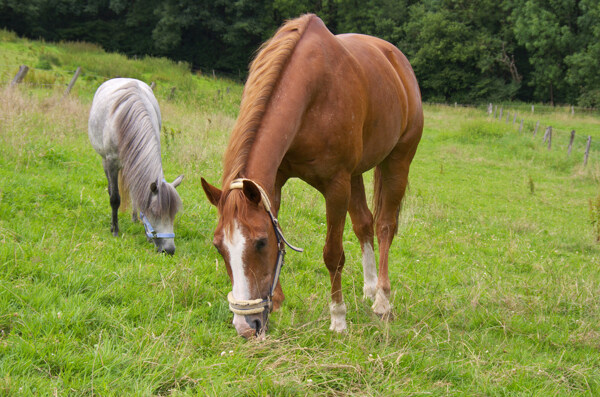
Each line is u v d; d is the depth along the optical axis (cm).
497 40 4288
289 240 551
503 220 849
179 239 512
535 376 315
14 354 253
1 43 2420
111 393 235
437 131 2222
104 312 313
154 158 467
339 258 340
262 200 250
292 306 384
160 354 270
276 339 301
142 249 460
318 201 764
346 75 321
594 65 3759
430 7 4647
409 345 328
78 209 525
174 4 3928
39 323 286
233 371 266
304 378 272
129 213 561
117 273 378
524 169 1541
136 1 4066
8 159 639
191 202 633
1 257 352
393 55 424
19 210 482
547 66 4134
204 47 4272
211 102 1747
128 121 471
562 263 620
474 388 294
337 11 4338
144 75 2284
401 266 541
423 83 4450
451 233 707
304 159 313
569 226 877
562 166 1602
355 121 323
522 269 585
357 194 416
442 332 376
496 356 345
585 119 3077
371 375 281
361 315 379
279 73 290
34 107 929
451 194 1076
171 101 1639
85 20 4272
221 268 435
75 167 684
